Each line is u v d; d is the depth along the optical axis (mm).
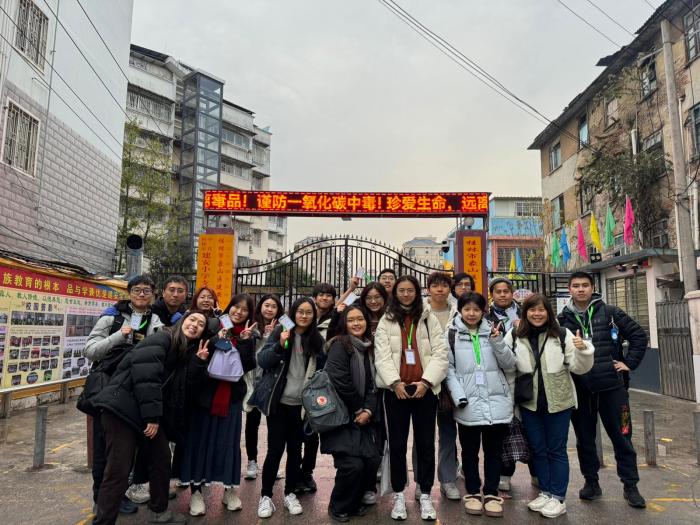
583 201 16469
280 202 9359
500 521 3471
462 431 3719
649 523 3430
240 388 3713
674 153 9344
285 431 3650
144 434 3062
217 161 26969
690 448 5469
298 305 3766
